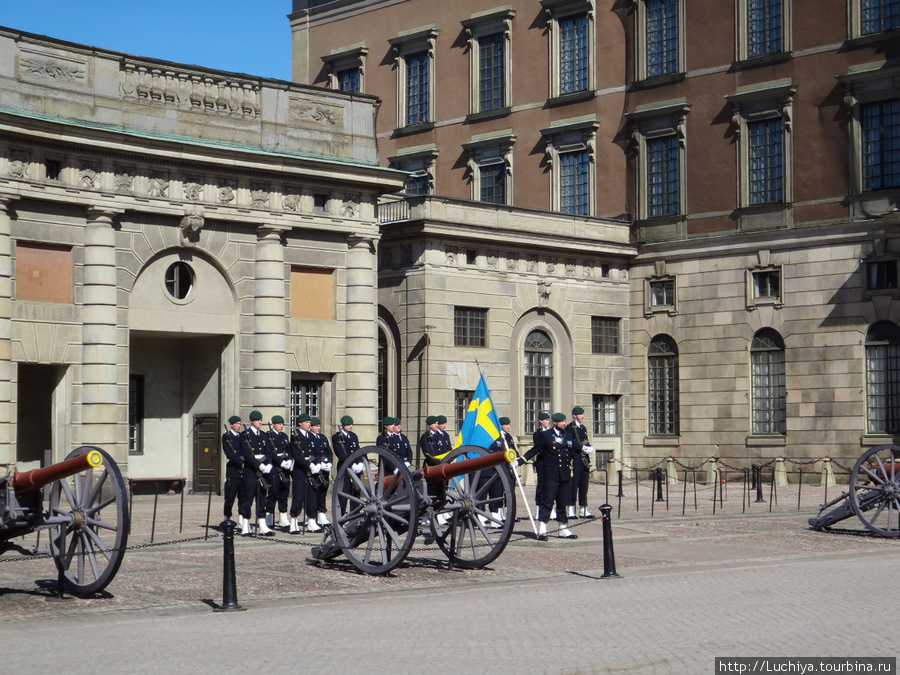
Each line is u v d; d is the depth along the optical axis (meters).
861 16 49.75
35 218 36.41
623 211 56.75
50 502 19.48
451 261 50.53
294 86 41.84
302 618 17.20
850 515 30.05
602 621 16.78
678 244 54.75
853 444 49.66
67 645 15.05
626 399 56.47
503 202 60.44
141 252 38.50
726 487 50.41
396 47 64.25
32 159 36.12
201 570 22.50
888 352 49.03
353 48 65.69
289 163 40.91
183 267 39.72
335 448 31.02
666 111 54.88
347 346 42.97
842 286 50.12
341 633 15.88
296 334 41.75
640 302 56.28
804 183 51.12
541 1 59.25
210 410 41.56
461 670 13.37
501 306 52.06
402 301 50.44
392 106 64.56
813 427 50.81
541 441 27.94
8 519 19.11
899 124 48.84
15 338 35.88
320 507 30.36
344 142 43.00
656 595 19.48
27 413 38.28
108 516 30.97
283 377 41.12
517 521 32.59
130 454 41.53
